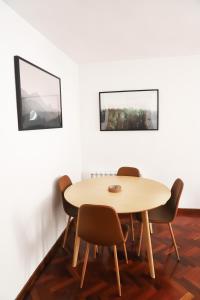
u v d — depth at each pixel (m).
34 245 2.03
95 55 2.94
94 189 2.25
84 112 3.43
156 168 3.34
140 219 2.28
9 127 1.64
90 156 3.50
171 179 3.32
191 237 2.62
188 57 3.07
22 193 1.83
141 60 3.18
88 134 3.46
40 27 2.03
